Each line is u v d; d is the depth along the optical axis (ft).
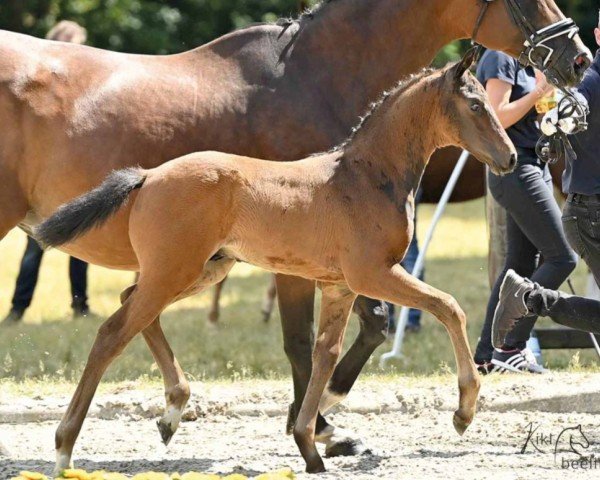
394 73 36.45
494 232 53.06
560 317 36.14
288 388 44.27
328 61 36.04
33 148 34.42
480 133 32.17
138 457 35.83
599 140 35.17
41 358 54.13
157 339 34.65
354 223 32.07
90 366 31.60
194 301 79.92
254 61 35.81
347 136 35.78
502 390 42.98
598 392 42.37
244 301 79.51
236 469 33.71
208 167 31.45
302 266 32.48
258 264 32.71
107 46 133.59
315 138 35.40
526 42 35.32
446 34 36.68
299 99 35.55
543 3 35.37
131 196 32.12
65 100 34.50
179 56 36.17
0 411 41.16
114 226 33.37
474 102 32.14
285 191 31.99
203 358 54.85
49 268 94.38
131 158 34.45
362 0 36.32
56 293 81.51
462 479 30.42
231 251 32.45
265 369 51.24
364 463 34.01
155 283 31.45
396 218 32.35
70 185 34.40
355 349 36.04
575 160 35.68
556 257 44.93
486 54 45.14
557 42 35.17
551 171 57.11
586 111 34.32
